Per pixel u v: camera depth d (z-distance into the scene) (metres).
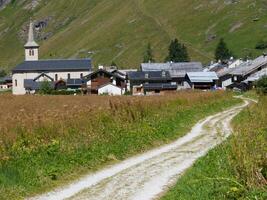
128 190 25.95
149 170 30.86
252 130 26.05
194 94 88.25
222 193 21.38
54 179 28.05
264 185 20.08
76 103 61.78
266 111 40.78
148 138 41.12
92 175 29.73
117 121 42.22
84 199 24.47
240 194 20.38
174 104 66.44
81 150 33.16
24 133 32.62
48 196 25.23
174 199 22.95
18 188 25.58
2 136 31.33
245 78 187.88
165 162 33.44
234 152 23.02
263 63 188.12
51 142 32.75
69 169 29.91
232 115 69.00
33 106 57.62
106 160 33.53
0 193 24.67
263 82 119.94
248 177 20.77
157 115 51.12
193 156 35.56
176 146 40.69
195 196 22.20
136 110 47.81
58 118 37.94
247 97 117.62
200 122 59.09
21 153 30.00
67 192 25.94
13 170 26.88
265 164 21.34
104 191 25.89
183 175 27.84
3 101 70.81
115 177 29.06
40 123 34.91
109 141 36.88
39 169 28.39
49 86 187.62
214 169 26.44
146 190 25.83
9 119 36.91
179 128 50.00
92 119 39.78
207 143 42.09
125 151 36.28
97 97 81.69
